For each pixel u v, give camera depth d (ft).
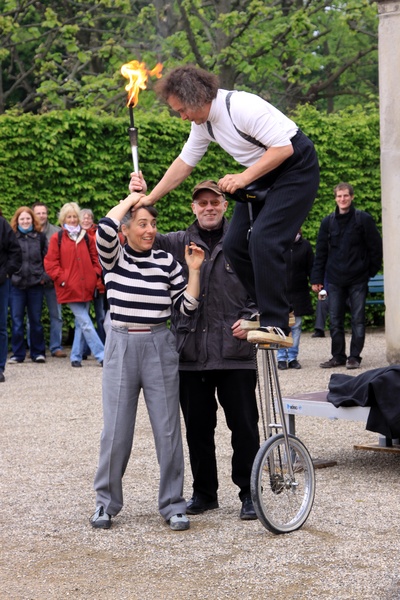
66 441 28.25
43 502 21.59
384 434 22.81
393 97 37.32
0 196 49.73
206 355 19.71
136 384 19.43
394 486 22.29
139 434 28.73
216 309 19.77
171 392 19.42
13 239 39.47
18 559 17.63
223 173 54.44
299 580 15.99
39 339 45.96
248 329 18.45
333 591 15.40
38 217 45.47
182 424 30.53
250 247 16.76
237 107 16.65
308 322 57.88
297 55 79.56
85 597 15.61
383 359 44.34
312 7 76.33
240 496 20.07
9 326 50.88
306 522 19.44
